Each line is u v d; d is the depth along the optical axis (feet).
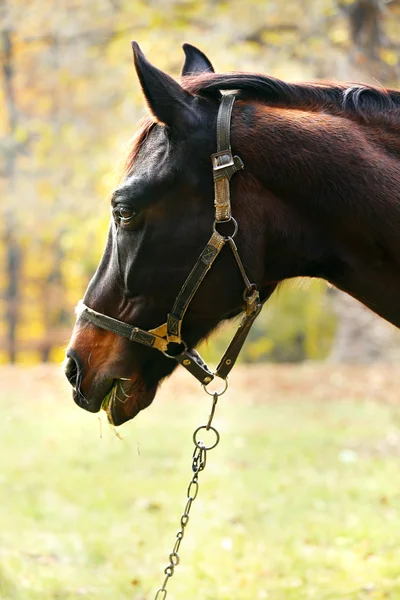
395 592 25.73
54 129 75.25
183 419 61.11
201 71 18.04
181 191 15.33
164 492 39.11
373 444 49.06
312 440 51.01
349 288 16.31
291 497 37.37
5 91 79.10
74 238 81.00
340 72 56.44
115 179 16.19
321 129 15.67
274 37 59.88
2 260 162.09
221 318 16.02
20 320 157.99
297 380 78.89
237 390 74.59
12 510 36.06
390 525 32.55
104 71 72.84
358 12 49.14
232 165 15.24
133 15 66.28
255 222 15.40
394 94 16.53
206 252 15.31
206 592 26.37
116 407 16.70
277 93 16.19
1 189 79.15
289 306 133.69
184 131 15.28
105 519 34.81
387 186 15.42
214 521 33.71
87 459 47.09
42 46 74.90
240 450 48.67
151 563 29.43
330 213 15.53
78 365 16.53
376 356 95.86
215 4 61.87
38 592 25.82
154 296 15.72
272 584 27.04
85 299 16.71
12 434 55.72
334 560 29.17
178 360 16.25
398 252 15.52
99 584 27.02
